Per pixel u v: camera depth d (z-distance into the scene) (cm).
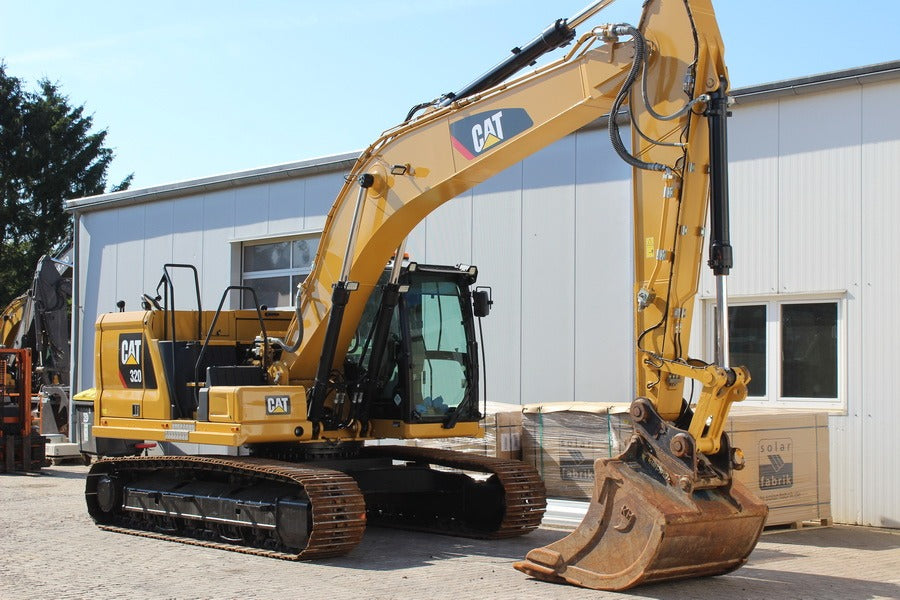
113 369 1108
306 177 1650
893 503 1062
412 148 901
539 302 1340
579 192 1308
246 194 1742
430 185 884
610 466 715
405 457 1104
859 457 1090
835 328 1121
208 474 1010
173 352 1029
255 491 934
